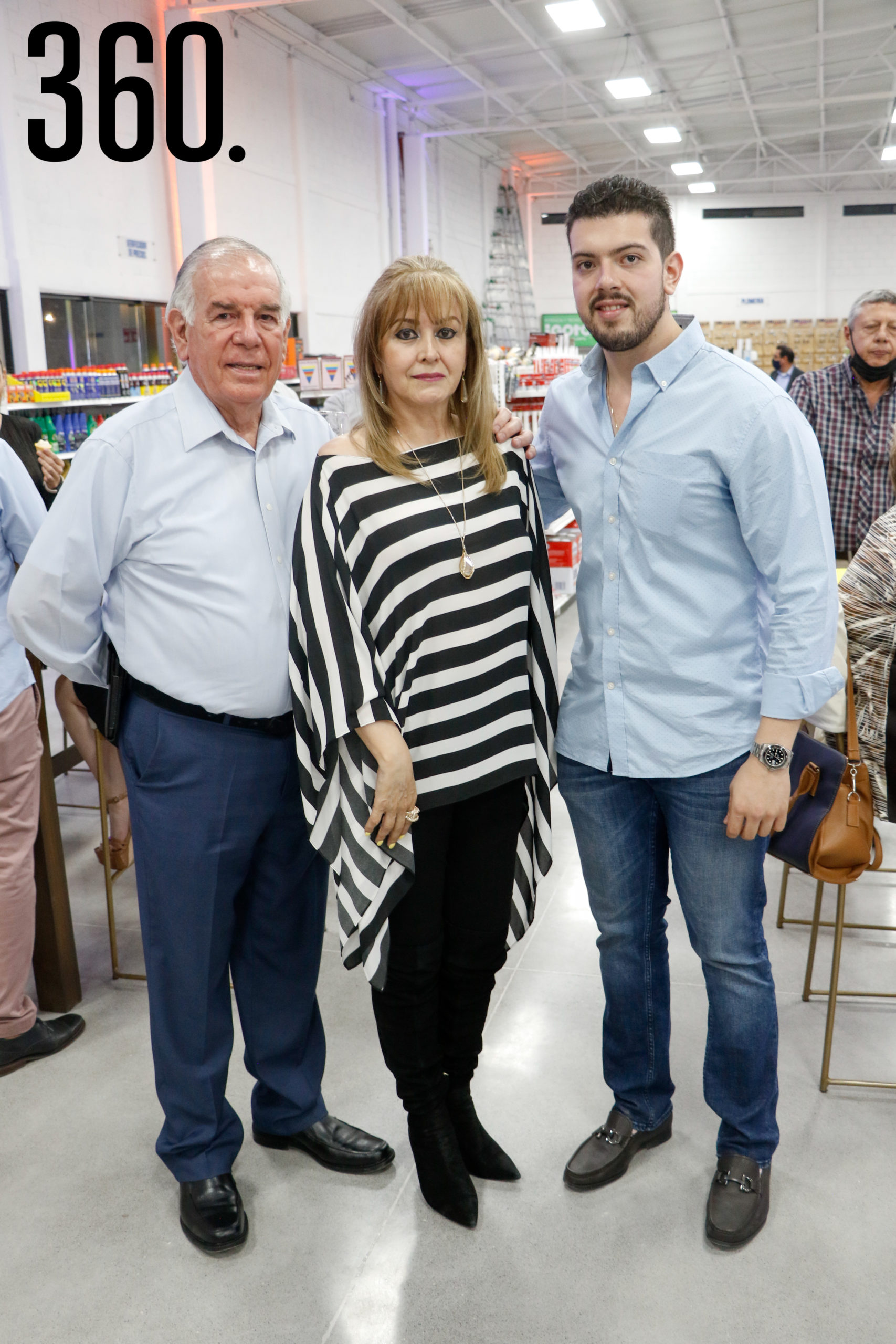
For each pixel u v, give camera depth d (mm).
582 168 20359
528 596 1761
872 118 17547
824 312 21234
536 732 1845
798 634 1628
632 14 12016
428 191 15805
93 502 1663
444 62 13320
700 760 1739
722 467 1642
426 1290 1731
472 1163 1981
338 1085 2279
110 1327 1680
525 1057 2369
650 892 1918
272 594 1759
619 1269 1766
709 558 1701
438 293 1563
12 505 2180
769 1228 1853
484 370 1677
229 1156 1923
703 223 21203
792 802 2141
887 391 3268
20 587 1707
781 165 20609
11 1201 1970
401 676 1656
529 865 1895
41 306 8258
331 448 1660
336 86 12773
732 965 1792
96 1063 2396
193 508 1707
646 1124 2025
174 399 1714
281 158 11484
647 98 15703
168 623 1719
